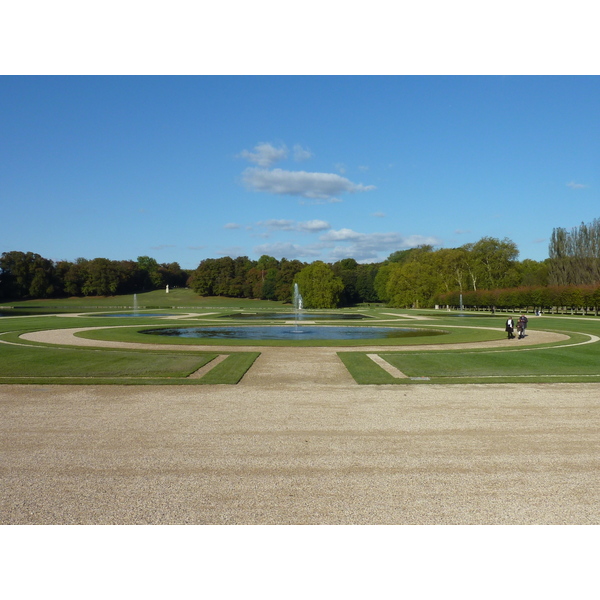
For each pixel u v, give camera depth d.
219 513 6.95
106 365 21.80
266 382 17.89
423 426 11.66
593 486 7.88
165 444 10.21
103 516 6.86
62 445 10.12
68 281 167.88
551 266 108.88
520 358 24.02
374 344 31.27
